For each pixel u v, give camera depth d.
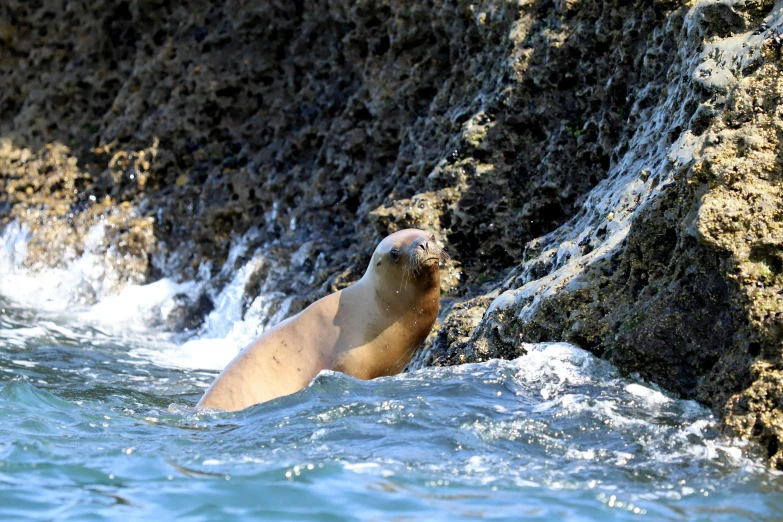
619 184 25.08
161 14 47.12
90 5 49.44
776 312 18.16
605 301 21.25
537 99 30.61
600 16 29.84
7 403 21.59
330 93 40.66
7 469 16.69
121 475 16.47
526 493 15.40
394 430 18.06
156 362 32.09
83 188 46.25
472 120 31.17
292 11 42.84
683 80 24.72
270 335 24.03
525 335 22.11
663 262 20.91
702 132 22.45
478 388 19.91
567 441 17.50
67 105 48.69
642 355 19.98
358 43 38.88
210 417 20.80
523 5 31.34
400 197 33.19
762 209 19.11
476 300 26.05
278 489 15.59
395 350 23.72
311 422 18.84
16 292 43.09
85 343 34.50
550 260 24.92
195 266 40.56
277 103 42.28
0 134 49.97
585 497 15.27
